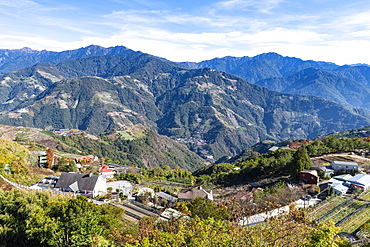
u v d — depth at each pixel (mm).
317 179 71438
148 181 111062
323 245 19797
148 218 37812
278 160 95688
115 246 29188
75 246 27328
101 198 64250
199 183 108125
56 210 29859
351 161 91062
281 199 59188
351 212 51344
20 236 30844
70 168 101062
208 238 22000
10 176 65250
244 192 77875
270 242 19906
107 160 158000
